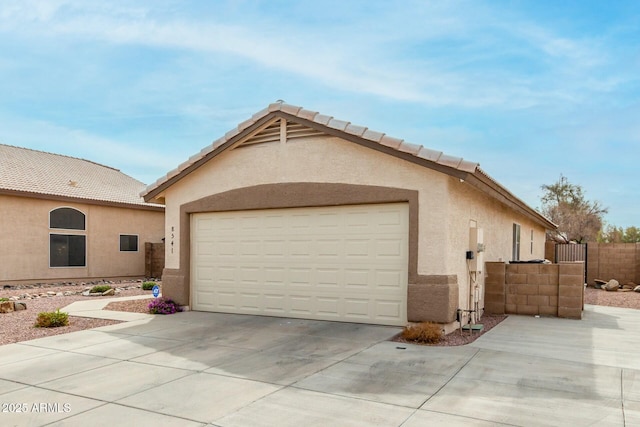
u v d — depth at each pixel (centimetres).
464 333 933
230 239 1195
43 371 676
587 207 3853
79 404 541
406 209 972
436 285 917
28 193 1991
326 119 1020
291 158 1091
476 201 1152
